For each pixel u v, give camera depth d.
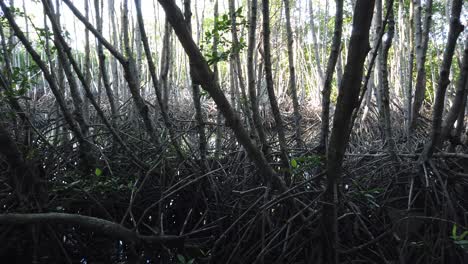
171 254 4.01
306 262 4.00
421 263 4.09
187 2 4.00
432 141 4.29
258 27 7.61
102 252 4.35
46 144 4.78
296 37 12.22
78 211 4.45
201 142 4.67
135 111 5.91
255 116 4.38
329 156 3.24
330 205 3.55
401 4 8.91
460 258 3.93
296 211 4.06
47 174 4.49
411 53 5.42
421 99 5.20
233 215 4.43
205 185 4.73
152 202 4.60
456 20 3.78
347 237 4.21
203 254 4.12
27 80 4.37
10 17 3.91
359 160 5.21
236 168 4.78
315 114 10.73
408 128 5.29
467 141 5.14
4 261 4.01
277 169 4.57
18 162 3.84
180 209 4.75
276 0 9.92
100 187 4.15
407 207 4.54
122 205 4.54
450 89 9.57
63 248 4.02
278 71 13.37
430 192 4.40
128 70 4.46
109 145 5.32
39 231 3.91
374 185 4.75
